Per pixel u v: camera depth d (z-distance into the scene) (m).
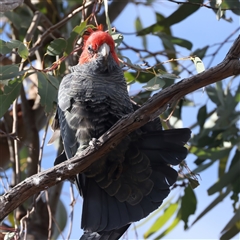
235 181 11.89
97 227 8.57
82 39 10.74
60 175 7.71
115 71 9.38
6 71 9.10
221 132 11.88
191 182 9.62
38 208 12.73
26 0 12.55
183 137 8.45
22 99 13.30
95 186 8.88
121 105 8.82
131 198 8.75
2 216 7.59
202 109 11.90
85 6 10.59
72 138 8.66
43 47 13.19
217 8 10.46
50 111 9.43
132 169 8.70
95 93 8.66
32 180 7.66
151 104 7.38
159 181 8.71
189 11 11.78
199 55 11.84
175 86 7.30
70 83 8.91
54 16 14.23
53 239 13.23
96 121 8.58
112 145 7.74
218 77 7.16
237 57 7.04
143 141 8.57
